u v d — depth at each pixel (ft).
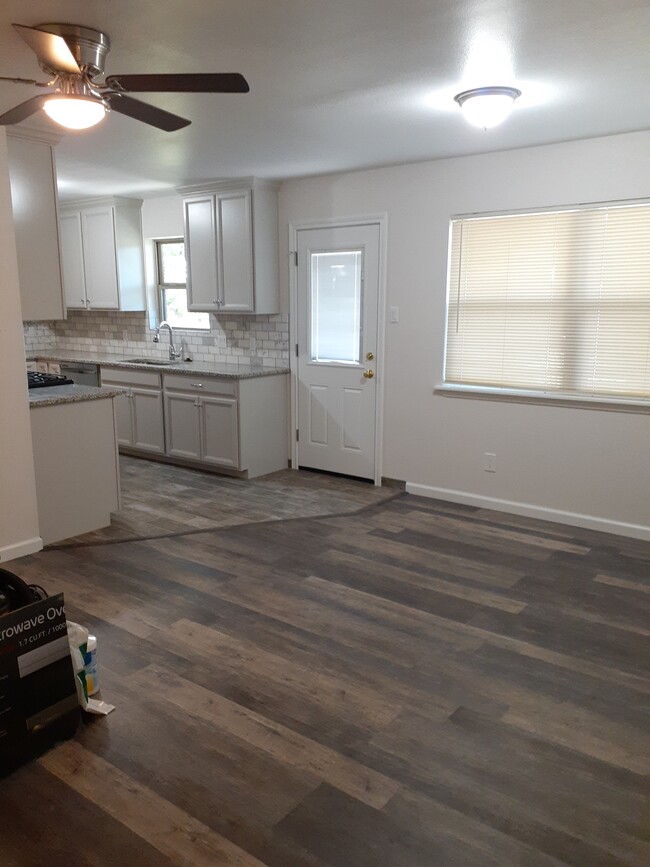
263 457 18.19
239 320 19.34
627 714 7.85
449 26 7.55
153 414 19.19
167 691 8.25
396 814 6.31
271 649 9.23
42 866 5.75
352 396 17.24
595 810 6.38
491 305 14.52
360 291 16.56
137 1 6.89
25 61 8.77
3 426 11.89
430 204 14.94
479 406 15.03
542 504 14.51
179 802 6.46
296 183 17.24
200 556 12.53
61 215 21.88
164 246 21.06
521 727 7.61
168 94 9.92
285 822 6.21
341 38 7.91
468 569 11.93
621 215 12.67
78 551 12.76
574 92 9.87
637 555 12.55
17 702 6.86
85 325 23.66
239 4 6.95
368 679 8.53
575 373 13.69
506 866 5.74
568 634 9.67
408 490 16.53
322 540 13.35
